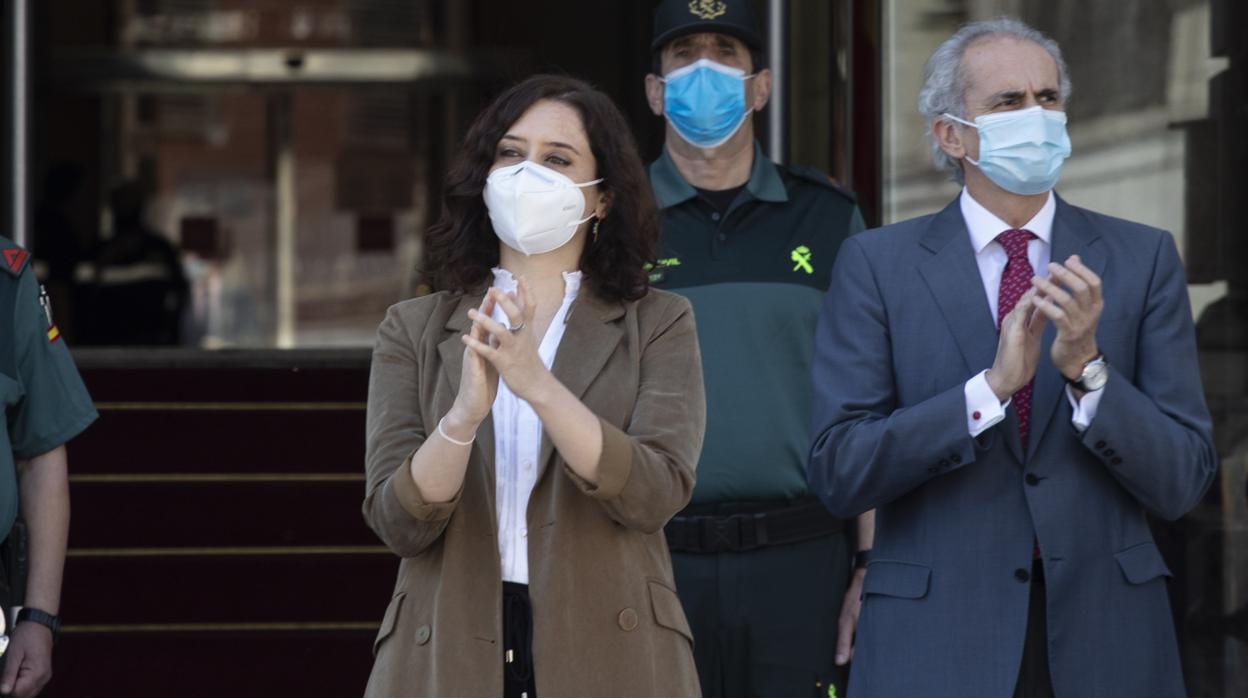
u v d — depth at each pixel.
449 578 9.38
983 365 10.47
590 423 8.99
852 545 13.80
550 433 9.01
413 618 9.51
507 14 42.56
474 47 42.78
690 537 12.79
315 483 20.69
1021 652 10.21
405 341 9.95
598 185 9.85
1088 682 10.16
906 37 18.70
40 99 42.03
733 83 13.45
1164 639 10.39
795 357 13.16
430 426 9.62
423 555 9.61
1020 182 10.49
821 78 18.98
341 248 42.88
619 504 9.16
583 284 9.95
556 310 9.90
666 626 9.52
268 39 42.81
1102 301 9.89
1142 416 9.92
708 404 12.94
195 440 21.41
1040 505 10.23
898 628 10.48
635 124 39.03
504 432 9.65
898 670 10.43
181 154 42.59
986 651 10.23
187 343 42.25
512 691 9.34
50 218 40.56
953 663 10.28
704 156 13.66
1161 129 18.30
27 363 11.61
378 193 43.00
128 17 42.62
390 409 9.75
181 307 40.75
